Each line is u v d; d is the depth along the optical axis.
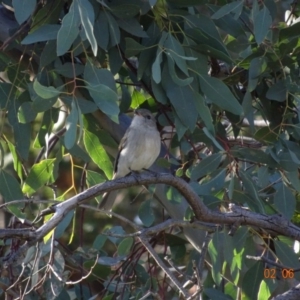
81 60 9.40
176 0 8.70
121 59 9.10
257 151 9.09
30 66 9.52
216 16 8.73
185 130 8.74
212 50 8.77
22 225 10.33
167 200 10.59
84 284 10.76
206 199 9.10
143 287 9.82
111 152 11.60
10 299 9.77
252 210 9.15
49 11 8.82
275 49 9.23
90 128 10.21
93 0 8.49
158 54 8.35
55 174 9.97
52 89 7.70
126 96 10.85
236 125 10.10
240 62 9.36
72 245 16.75
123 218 8.64
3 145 10.34
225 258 8.93
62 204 7.72
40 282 8.49
